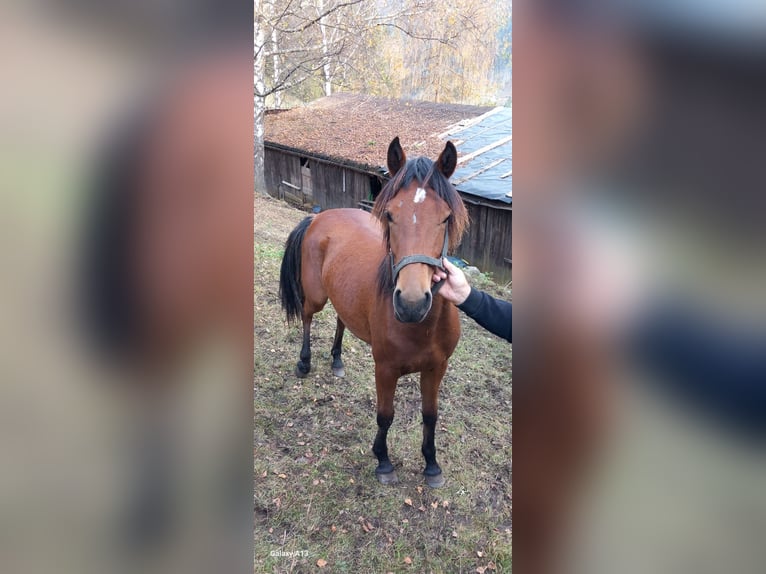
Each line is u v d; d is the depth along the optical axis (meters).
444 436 1.89
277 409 2.02
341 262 1.92
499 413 2.00
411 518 1.57
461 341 2.46
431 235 1.27
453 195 1.32
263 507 1.57
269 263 2.97
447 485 1.69
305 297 2.25
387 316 1.49
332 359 2.33
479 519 1.57
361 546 1.47
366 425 1.99
